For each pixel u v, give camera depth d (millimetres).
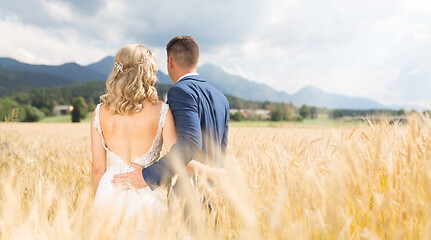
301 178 1431
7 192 1287
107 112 2189
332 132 1834
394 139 1912
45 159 4402
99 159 2238
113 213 1329
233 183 1212
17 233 1121
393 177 1558
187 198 1617
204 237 1618
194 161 2002
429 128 1573
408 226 1249
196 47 2414
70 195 2334
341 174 1318
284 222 1241
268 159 1756
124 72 2152
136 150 2162
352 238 1319
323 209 1293
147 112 2170
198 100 2186
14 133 5383
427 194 1429
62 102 122250
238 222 1639
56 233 1191
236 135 5625
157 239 1267
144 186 2064
